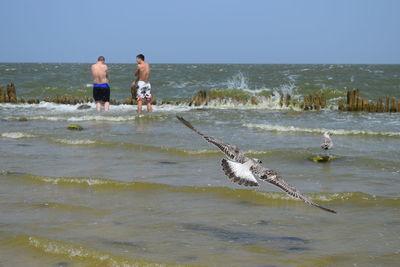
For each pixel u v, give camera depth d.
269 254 7.52
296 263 7.20
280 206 9.76
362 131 17.56
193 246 7.81
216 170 12.46
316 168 12.57
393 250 7.63
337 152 14.26
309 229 8.55
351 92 26.09
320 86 40.78
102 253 7.44
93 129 18.75
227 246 7.81
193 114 23.34
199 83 45.94
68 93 36.97
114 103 28.45
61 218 9.08
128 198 10.27
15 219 9.01
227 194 10.44
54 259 7.44
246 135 17.25
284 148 14.79
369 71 75.56
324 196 10.14
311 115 23.30
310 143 15.73
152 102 28.70
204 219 9.04
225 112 24.23
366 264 7.17
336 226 8.68
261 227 8.65
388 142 15.98
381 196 10.14
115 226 8.68
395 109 24.55
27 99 31.98
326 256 7.43
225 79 53.50
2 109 26.00
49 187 10.98
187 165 13.03
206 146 15.19
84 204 9.84
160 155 14.17
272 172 4.09
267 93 35.47
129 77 51.00
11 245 7.89
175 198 10.24
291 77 56.09
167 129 18.69
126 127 19.27
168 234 8.31
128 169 12.58
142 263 7.11
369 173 12.04
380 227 8.59
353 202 9.89
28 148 15.10
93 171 12.36
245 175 4.04
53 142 15.96
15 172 12.04
